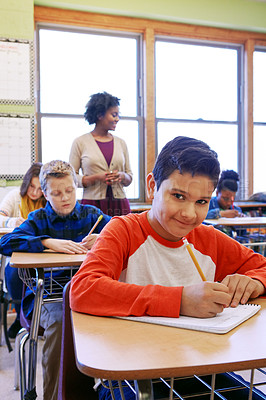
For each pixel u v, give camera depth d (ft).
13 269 6.61
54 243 4.98
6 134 10.34
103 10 12.55
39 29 12.26
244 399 2.41
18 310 7.45
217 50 14.32
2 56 10.29
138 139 13.29
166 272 2.96
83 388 2.81
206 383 2.50
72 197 5.49
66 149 12.46
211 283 2.22
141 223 3.01
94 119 8.86
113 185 8.49
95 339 1.86
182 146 2.50
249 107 14.44
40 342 7.20
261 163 14.76
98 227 5.85
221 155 14.43
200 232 3.20
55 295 4.37
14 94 10.41
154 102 13.28
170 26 13.44
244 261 3.20
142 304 2.21
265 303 2.59
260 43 14.60
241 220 9.11
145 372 1.53
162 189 2.55
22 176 10.48
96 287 2.33
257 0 14.06
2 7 10.28
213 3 13.64
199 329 2.01
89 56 12.76
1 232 6.39
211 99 14.23
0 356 6.88
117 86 13.10
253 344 1.83
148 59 13.14
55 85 12.35
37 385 5.67
